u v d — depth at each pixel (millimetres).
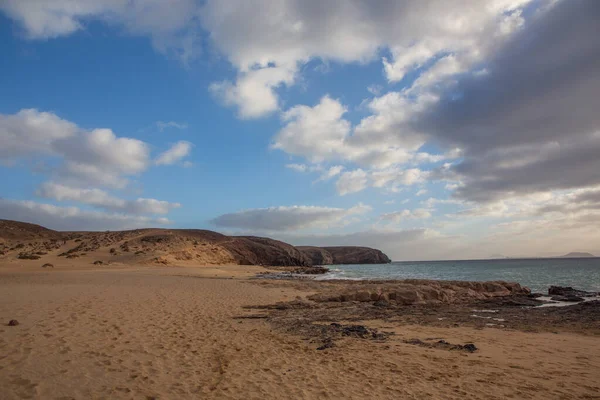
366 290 19828
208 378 6434
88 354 7297
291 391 5957
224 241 102250
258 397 5664
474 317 14367
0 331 8492
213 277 37312
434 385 6410
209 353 8016
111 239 71188
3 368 6199
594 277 48469
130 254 58594
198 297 17734
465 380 6703
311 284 29578
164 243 72000
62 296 14953
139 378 6227
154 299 15828
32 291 16453
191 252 70438
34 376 5969
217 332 10188
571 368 7543
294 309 15734
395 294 19359
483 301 20156
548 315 15109
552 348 9289
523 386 6434
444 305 18531
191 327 10586
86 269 40875
